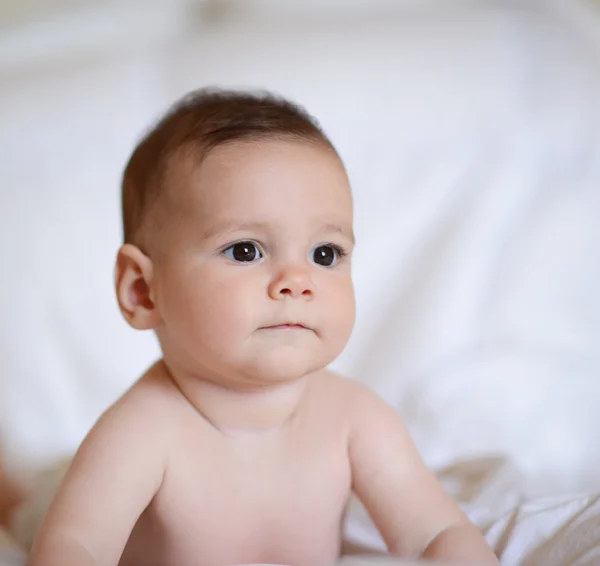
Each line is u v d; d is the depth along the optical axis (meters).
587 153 1.58
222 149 0.77
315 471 0.83
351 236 0.81
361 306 1.50
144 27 2.00
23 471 1.28
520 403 1.26
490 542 0.88
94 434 0.78
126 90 1.69
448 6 1.85
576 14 1.71
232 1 2.02
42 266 1.51
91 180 1.61
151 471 0.77
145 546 0.81
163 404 0.80
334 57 1.68
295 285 0.73
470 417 1.23
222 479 0.79
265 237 0.75
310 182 0.77
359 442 0.85
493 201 1.54
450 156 1.61
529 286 1.42
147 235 0.81
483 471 1.13
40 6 1.95
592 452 1.22
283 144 0.78
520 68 1.66
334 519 0.84
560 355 1.34
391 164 1.61
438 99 1.65
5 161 1.63
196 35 1.89
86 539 0.72
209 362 0.75
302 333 0.74
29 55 1.91
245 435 0.81
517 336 1.37
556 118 1.61
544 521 0.86
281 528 0.81
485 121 1.62
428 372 1.35
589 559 0.76
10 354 1.41
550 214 1.50
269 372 0.74
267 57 1.69
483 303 1.43
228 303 0.73
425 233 1.56
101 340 1.46
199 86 1.68
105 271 1.52
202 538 0.79
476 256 1.48
